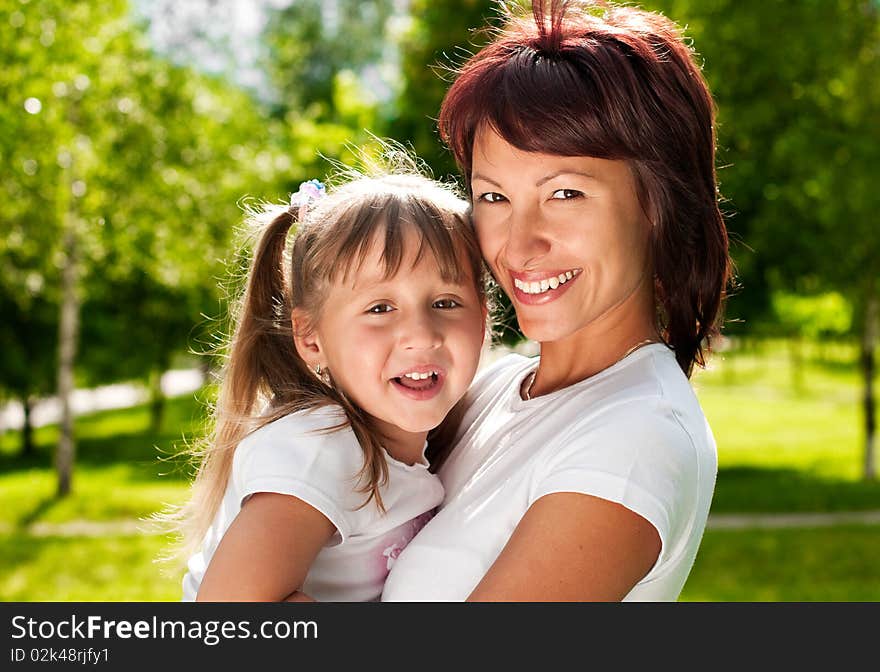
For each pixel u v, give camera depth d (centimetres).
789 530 1165
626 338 216
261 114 2322
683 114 205
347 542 211
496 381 247
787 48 1323
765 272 1500
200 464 245
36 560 1070
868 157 1308
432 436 245
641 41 204
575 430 194
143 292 2216
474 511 201
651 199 205
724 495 1420
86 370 2358
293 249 233
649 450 183
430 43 1522
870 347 1532
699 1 1334
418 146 1498
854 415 2541
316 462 202
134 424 2833
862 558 1009
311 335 229
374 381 215
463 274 220
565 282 203
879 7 1387
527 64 202
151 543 1162
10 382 2217
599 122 196
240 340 238
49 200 1295
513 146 200
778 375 4153
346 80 1856
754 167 1409
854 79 1333
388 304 216
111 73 1479
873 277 1490
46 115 1231
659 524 179
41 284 1617
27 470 2020
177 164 1622
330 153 1753
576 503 181
